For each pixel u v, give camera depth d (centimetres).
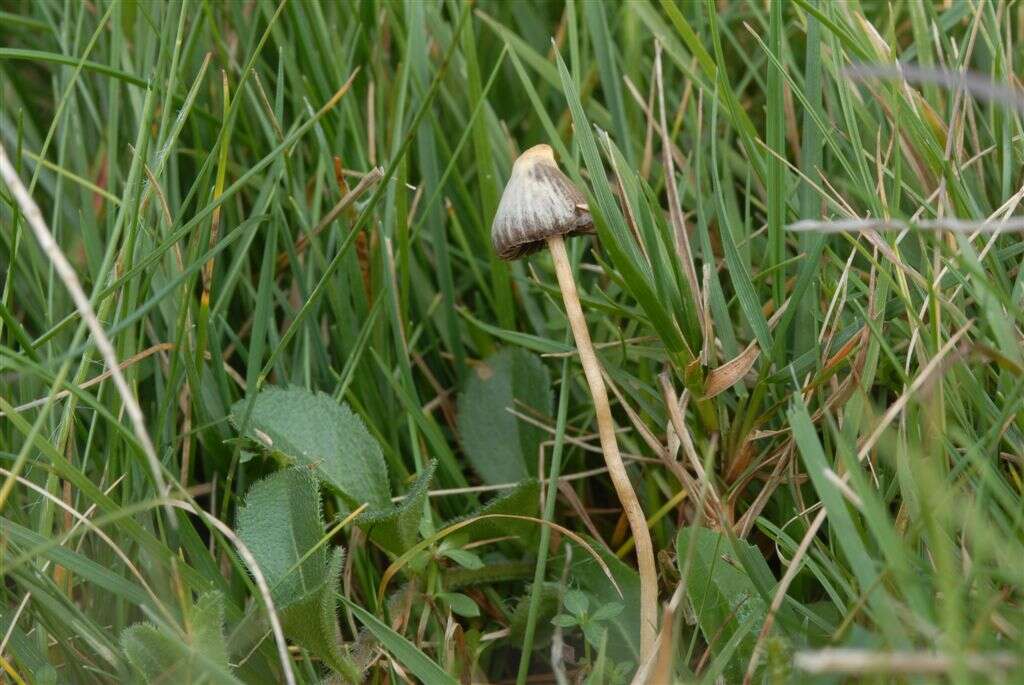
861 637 27
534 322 35
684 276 33
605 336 35
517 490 31
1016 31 35
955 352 30
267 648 30
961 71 32
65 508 29
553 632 31
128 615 31
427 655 31
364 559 32
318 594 29
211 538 33
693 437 33
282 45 35
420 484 31
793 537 32
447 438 35
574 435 34
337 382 34
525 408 34
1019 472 31
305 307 33
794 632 29
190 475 34
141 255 33
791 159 35
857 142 32
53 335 32
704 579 29
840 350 31
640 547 30
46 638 30
